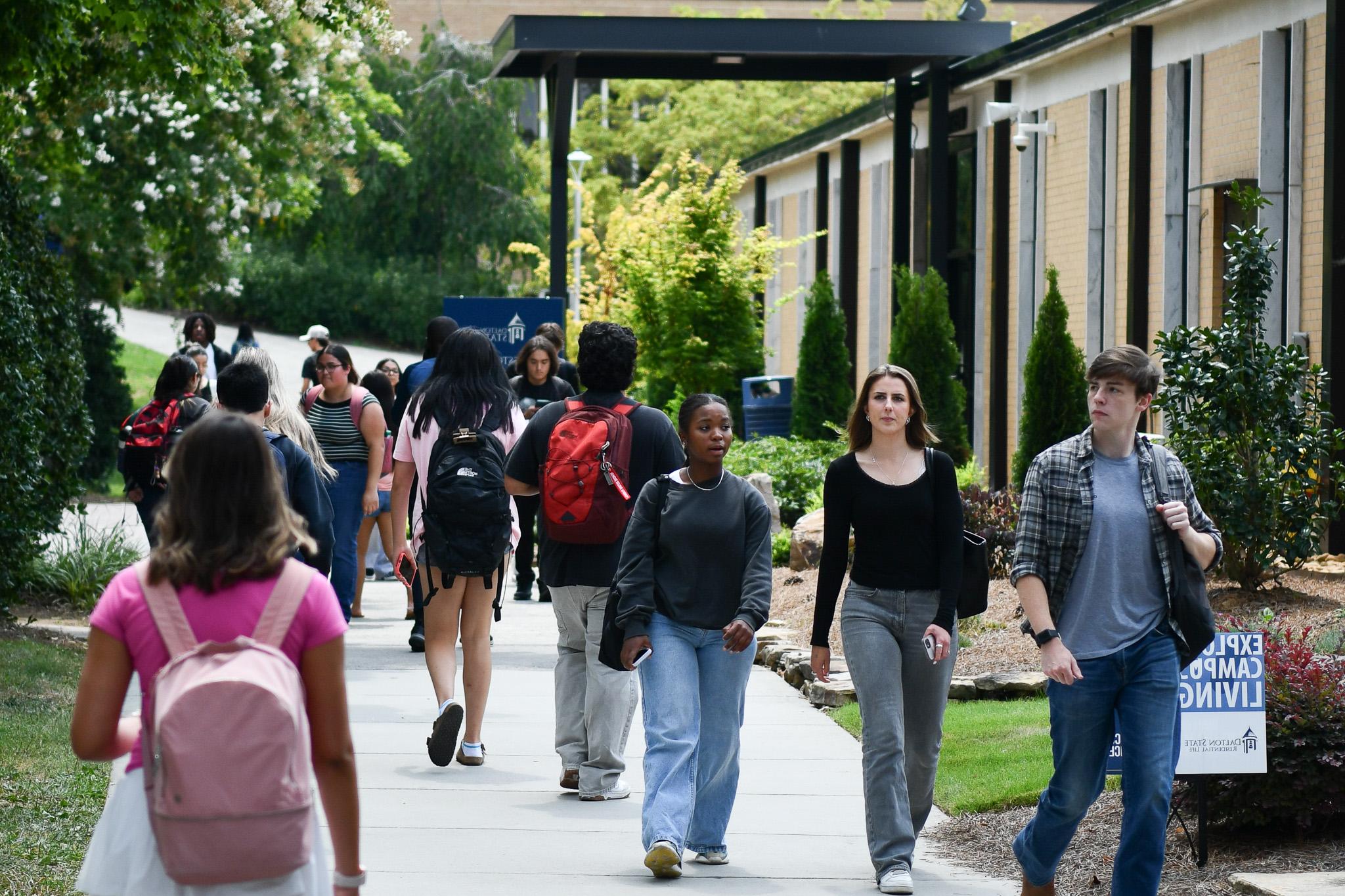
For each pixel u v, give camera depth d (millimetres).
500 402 20391
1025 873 14070
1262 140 36875
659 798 15375
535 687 26094
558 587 18656
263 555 8773
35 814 16984
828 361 58312
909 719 15594
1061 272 48625
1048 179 49594
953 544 15156
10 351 27578
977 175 54531
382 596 38469
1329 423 28016
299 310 149875
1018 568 13484
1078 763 13445
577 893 15047
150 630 8695
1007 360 52375
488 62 147000
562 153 52281
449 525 19656
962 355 56781
